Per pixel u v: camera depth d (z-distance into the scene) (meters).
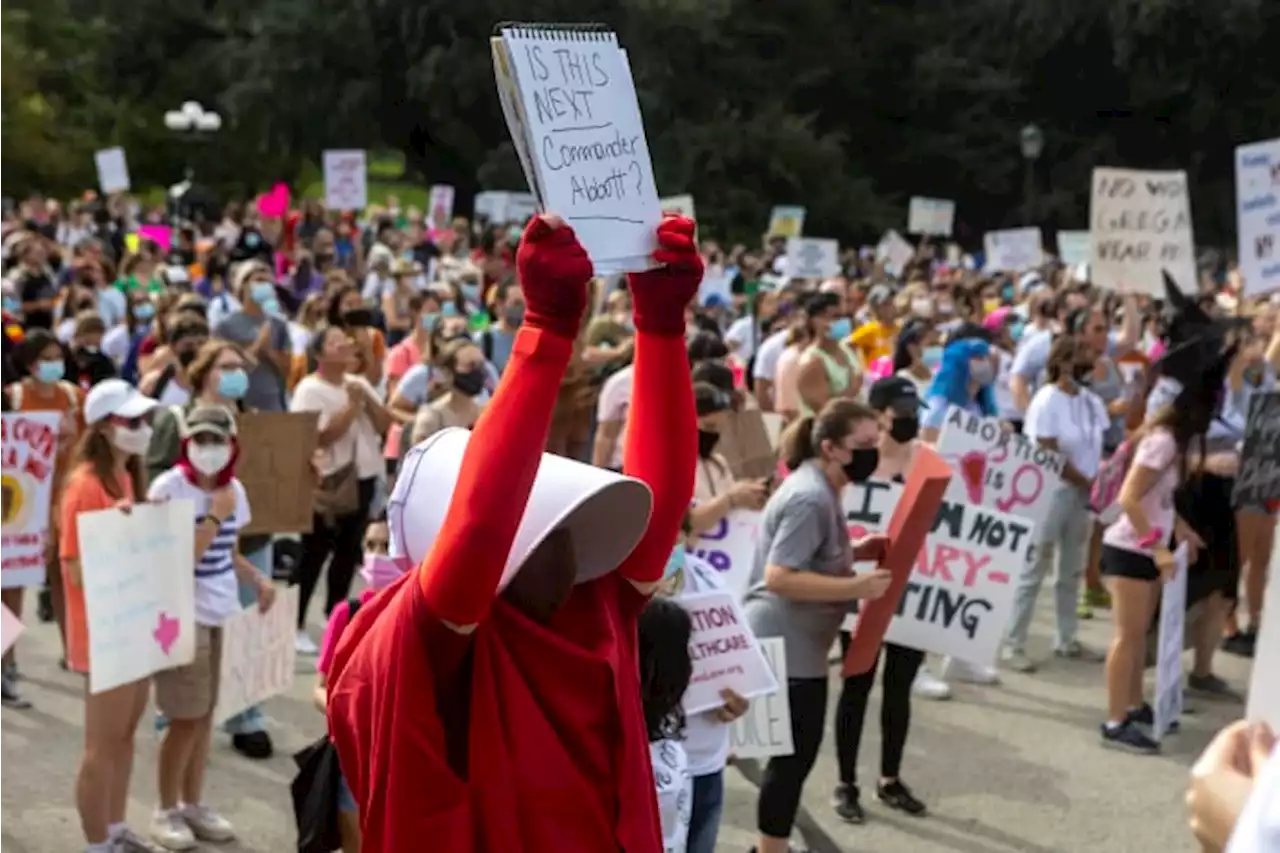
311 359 10.29
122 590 5.46
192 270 19.11
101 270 15.44
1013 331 15.77
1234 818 1.74
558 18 40.62
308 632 9.09
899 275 26.08
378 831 2.32
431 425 7.75
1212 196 44.84
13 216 26.97
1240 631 9.80
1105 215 11.22
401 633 2.28
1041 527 9.08
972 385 9.52
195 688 5.95
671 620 4.00
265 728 7.49
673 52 41.62
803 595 5.49
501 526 2.20
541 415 2.21
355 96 42.09
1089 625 10.27
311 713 7.90
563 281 2.20
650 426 2.62
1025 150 40.94
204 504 5.86
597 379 7.15
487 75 40.88
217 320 11.59
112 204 27.86
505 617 2.36
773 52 45.16
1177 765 7.61
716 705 4.89
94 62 46.19
